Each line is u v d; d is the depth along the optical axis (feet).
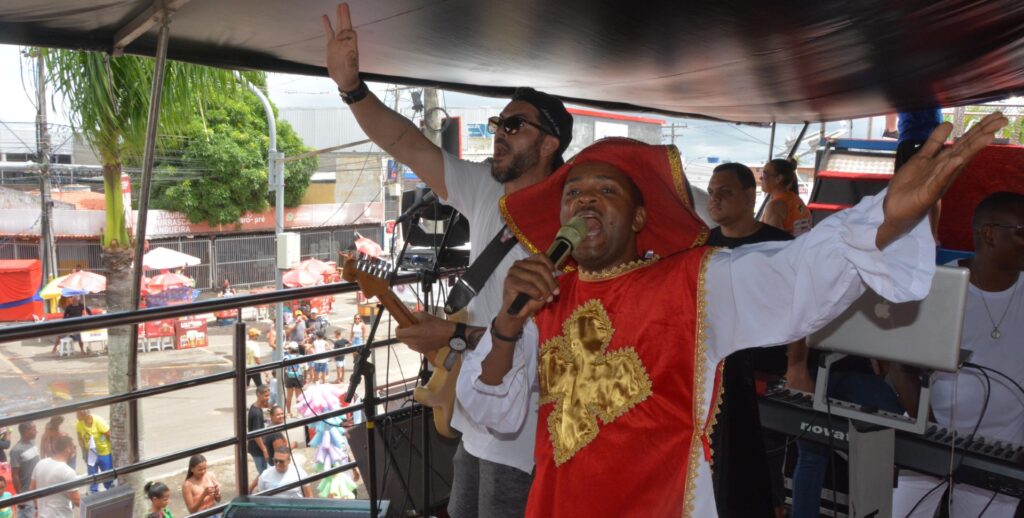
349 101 8.16
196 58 12.71
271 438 26.50
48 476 23.72
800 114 24.04
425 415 9.94
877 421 7.46
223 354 68.80
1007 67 15.93
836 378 9.46
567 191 5.23
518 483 6.81
